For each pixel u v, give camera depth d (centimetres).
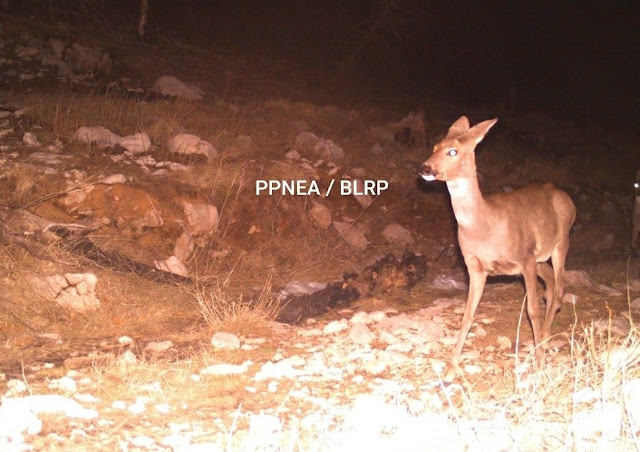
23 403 580
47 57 1572
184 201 1052
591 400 621
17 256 857
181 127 1297
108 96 1396
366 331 832
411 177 1418
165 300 890
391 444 540
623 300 1038
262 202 1130
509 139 2034
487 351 818
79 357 732
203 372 700
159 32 2119
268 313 891
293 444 534
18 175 987
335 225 1183
